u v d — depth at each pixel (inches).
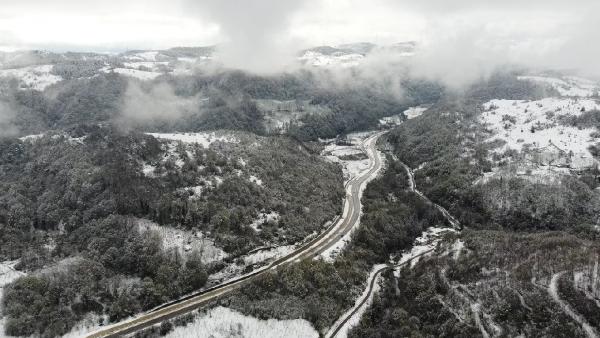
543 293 6904.5
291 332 6776.6
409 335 6924.2
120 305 7032.5
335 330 7047.2
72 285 7165.4
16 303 6752.0
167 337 6594.5
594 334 6225.4
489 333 6697.8
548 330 6402.6
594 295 6658.5
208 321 6914.4
